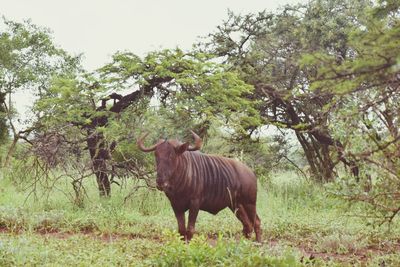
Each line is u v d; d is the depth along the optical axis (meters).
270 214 14.14
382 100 5.92
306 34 19.73
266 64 20.12
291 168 21.97
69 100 15.62
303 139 20.58
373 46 5.05
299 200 15.73
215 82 15.71
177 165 9.80
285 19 20.38
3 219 12.20
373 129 7.82
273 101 20.17
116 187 16.70
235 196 10.67
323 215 13.82
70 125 15.30
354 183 8.11
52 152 14.66
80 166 15.09
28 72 25.25
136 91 16.61
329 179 18.00
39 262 7.90
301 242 11.13
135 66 15.33
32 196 15.50
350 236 10.95
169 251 7.59
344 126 7.70
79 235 11.02
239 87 16.31
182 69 16.55
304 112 18.98
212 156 10.68
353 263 9.05
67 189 15.24
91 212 13.10
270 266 7.08
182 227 10.16
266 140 21.00
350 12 19.67
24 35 25.67
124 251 9.30
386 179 8.02
